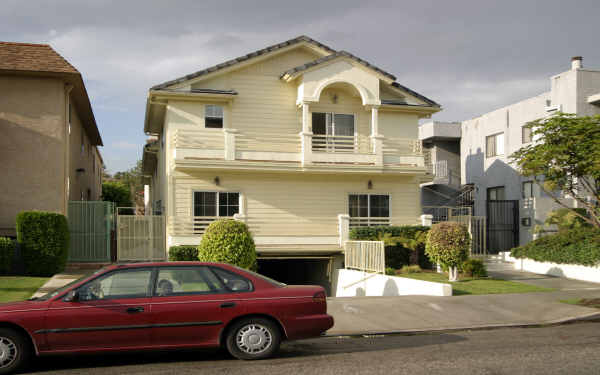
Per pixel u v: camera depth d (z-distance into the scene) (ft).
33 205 58.23
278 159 66.69
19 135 58.54
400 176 73.05
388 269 57.52
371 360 24.91
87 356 26.40
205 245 49.47
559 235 62.75
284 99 69.72
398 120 74.23
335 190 70.64
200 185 65.98
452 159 109.70
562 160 53.36
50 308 23.35
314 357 25.71
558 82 79.05
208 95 65.72
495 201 81.71
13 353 22.90
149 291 24.58
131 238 63.98
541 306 40.63
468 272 57.57
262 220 67.67
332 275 66.33
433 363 24.12
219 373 22.59
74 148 71.36
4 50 59.41
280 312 25.18
